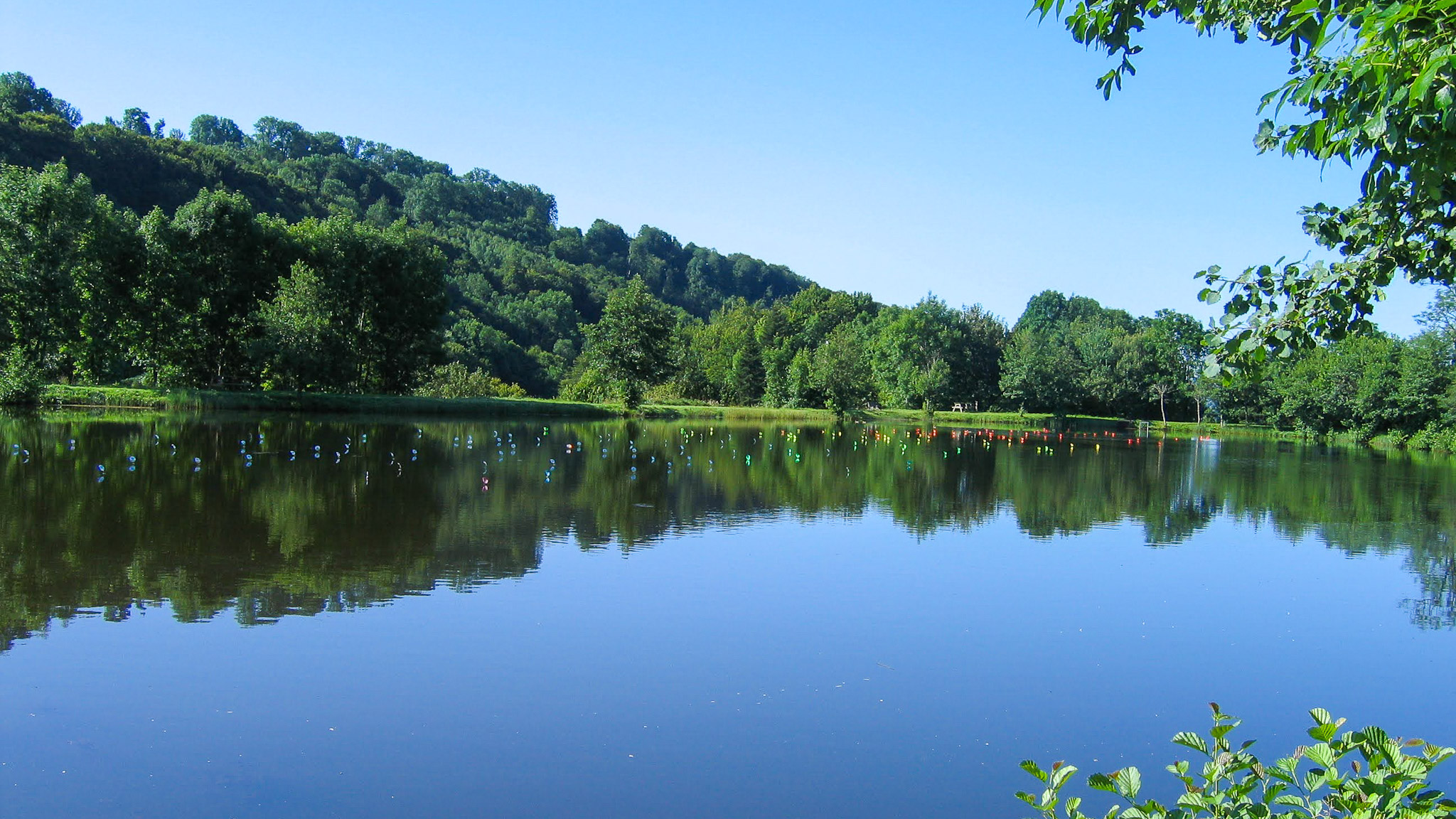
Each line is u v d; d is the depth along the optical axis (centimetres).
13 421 3741
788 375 8500
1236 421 8588
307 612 1257
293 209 11481
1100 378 8812
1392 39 413
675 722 955
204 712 931
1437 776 888
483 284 13562
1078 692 1075
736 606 1373
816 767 866
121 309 5012
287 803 767
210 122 17250
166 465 2575
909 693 1055
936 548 1862
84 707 933
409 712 950
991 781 850
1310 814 437
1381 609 1464
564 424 5409
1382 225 555
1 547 1546
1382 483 3394
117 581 1368
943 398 9225
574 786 813
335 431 4016
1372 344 6094
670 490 2573
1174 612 1425
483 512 2056
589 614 1303
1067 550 1888
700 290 19912
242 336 5572
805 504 2412
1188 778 464
